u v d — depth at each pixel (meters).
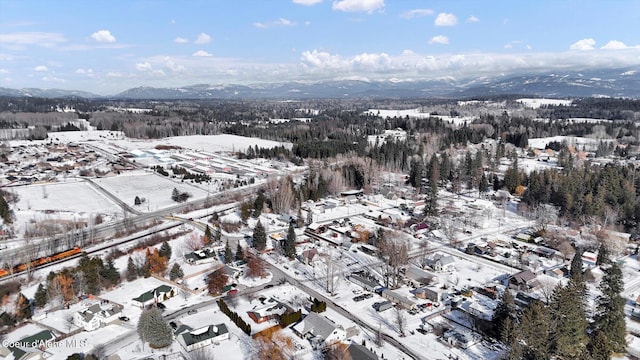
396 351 72.38
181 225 137.12
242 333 77.50
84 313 79.19
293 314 80.75
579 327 68.44
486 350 72.75
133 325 79.94
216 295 92.06
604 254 107.88
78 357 66.94
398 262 100.62
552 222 140.25
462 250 119.81
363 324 81.00
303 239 126.31
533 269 106.12
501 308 77.00
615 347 70.38
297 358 69.75
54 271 98.75
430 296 90.12
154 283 95.94
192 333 74.25
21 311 79.19
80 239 121.75
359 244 123.31
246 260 109.12
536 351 67.19
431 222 140.12
